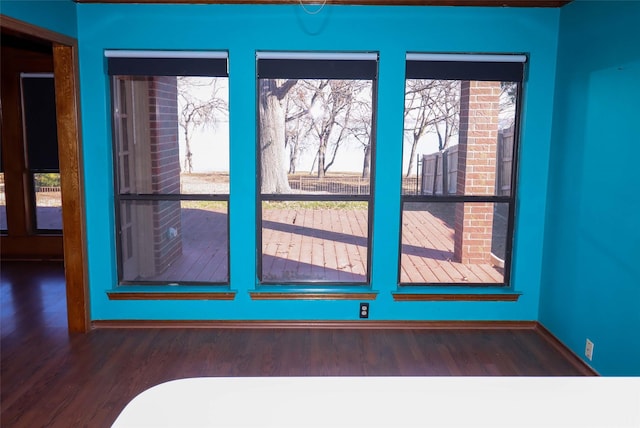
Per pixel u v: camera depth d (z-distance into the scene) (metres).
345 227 4.25
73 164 3.81
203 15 3.71
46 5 3.27
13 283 5.29
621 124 2.97
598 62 3.22
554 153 3.85
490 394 1.34
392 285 4.07
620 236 2.99
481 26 3.75
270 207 4.15
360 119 3.94
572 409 1.28
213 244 4.18
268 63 3.76
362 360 3.61
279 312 4.11
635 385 1.40
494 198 4.04
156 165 4.03
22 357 3.61
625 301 2.94
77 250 3.92
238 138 3.86
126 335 3.97
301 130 3.95
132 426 1.20
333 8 3.71
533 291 4.12
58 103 3.73
